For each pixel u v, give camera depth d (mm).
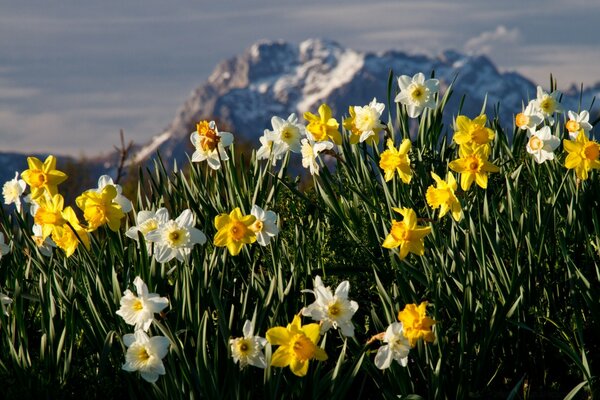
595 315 4996
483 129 5094
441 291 4879
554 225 5453
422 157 6105
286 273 5242
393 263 4766
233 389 4191
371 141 6090
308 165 6004
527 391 5121
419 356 4602
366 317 5324
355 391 5137
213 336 4566
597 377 4980
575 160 5176
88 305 4797
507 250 5535
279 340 3891
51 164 4867
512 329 5141
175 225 4344
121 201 4738
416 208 5672
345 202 6020
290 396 4484
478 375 4801
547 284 5406
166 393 4273
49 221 4602
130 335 4059
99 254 4781
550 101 6422
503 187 5984
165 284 4777
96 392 4496
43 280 4941
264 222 4504
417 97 6035
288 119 6102
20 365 4676
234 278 5270
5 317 4840
